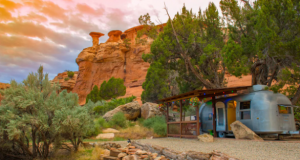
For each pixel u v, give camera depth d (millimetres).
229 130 12461
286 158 5793
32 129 9469
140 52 69500
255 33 15188
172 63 21047
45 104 9711
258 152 6836
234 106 13062
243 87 12188
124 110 21094
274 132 10633
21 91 9500
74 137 10719
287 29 12828
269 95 11297
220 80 20109
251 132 10445
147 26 28391
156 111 20672
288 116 11086
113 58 73875
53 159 9531
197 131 11773
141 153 8562
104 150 10430
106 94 48250
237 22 16703
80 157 9633
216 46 19391
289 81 14172
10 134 8242
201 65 19500
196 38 19828
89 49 82812
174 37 20469
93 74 77812
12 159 9680
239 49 14539
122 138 14844
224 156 5695
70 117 9547
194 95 12242
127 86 66188
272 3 13164
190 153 6582
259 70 16594
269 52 12836
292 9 12617
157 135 16109
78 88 78875
